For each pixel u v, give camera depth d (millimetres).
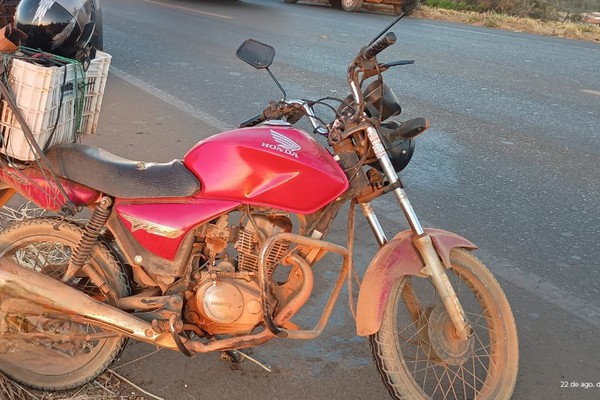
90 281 3000
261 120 2986
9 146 2699
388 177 2721
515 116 7832
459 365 3004
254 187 2621
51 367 2969
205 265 2811
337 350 3416
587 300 3996
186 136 6500
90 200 2746
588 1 26109
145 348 3338
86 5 2902
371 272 2734
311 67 9812
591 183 5855
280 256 2732
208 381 3133
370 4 19281
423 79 9477
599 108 8352
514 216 5113
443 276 2736
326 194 2652
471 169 6059
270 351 3377
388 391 2828
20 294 2750
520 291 4055
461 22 18109
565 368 3363
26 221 2934
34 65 2576
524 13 23719
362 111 2680
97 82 3061
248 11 16594
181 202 2684
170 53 10469
